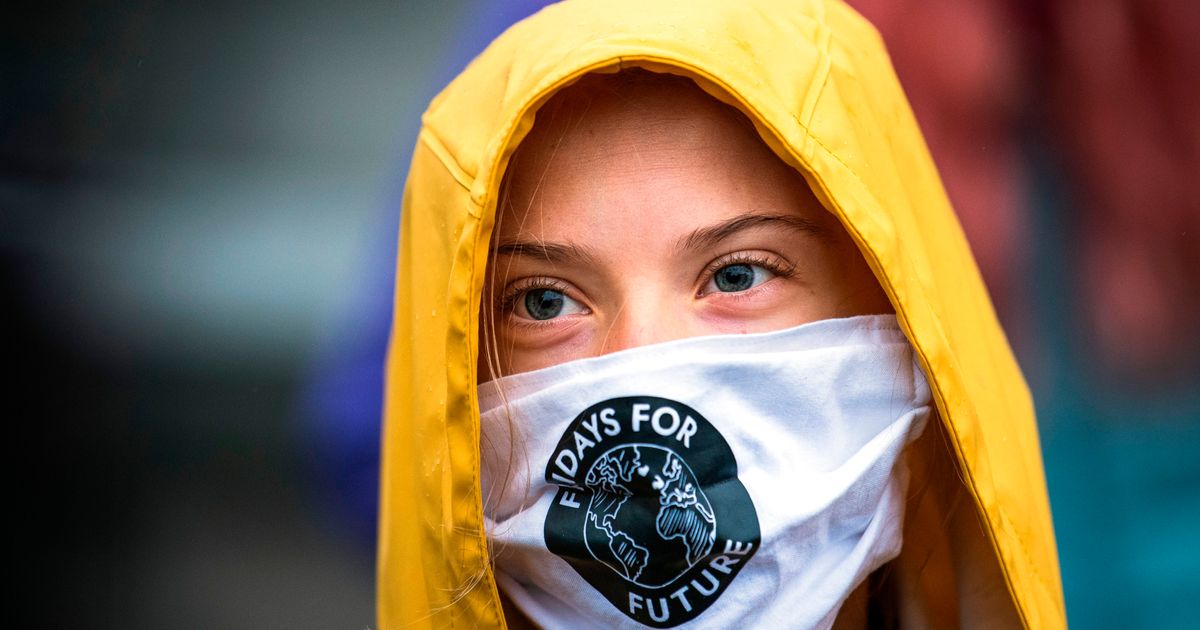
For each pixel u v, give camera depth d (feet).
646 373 8.86
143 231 27.58
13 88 27.43
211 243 27.43
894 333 9.30
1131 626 15.23
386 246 23.73
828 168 8.70
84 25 27.99
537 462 9.16
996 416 9.70
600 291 9.05
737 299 9.09
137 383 26.48
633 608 9.05
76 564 24.45
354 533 23.24
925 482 9.99
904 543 10.19
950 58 16.07
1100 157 15.94
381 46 27.81
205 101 28.32
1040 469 10.69
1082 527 15.55
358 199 27.48
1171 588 15.12
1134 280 15.92
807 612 9.04
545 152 8.94
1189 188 15.83
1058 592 10.16
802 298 9.19
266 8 28.40
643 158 8.85
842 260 9.30
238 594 23.30
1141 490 15.55
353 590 23.25
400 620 9.89
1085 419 15.74
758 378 8.93
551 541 9.10
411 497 9.91
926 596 10.25
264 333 26.58
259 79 28.25
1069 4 15.89
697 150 8.87
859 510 9.15
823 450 9.10
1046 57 16.10
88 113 27.81
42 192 27.35
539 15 9.78
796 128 8.65
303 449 24.32
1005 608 9.80
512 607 10.00
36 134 27.50
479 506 8.93
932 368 8.80
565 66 8.54
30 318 26.71
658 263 8.89
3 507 25.30
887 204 9.08
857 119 9.30
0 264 26.89
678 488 8.90
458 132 9.56
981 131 16.15
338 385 22.36
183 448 25.80
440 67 26.89
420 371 9.52
